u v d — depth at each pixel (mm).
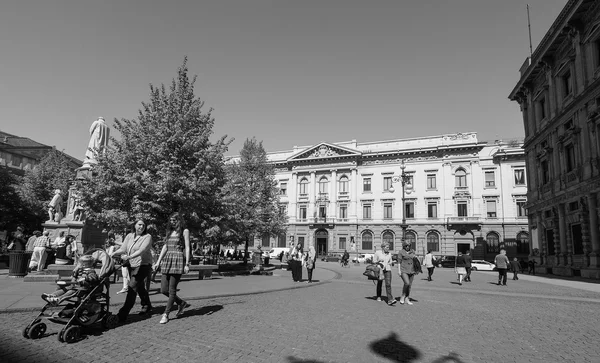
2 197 36719
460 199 53781
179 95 19688
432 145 57250
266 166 35656
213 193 20328
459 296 13586
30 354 5219
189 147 18484
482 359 5594
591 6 22375
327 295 12836
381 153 58906
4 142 67000
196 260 25219
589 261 23203
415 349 6016
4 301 8633
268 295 12242
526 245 49719
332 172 62062
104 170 17953
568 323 8594
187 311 8680
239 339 6297
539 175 31281
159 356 5301
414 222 55688
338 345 6105
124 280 10727
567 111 25531
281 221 35406
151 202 17031
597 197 22484
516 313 9914
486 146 53812
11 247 22734
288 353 5578
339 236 59844
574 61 24906
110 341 6008
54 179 39938
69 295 6262
